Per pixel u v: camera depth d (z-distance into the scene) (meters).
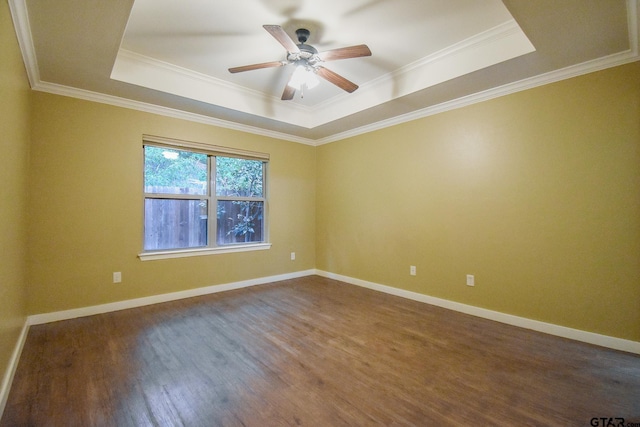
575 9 1.81
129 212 3.27
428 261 3.53
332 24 2.31
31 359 2.13
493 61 2.45
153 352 2.26
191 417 1.55
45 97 2.80
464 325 2.83
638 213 2.25
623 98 2.30
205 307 3.32
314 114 4.26
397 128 3.86
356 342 2.45
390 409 1.62
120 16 1.89
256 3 2.07
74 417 1.54
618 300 2.32
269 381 1.89
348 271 4.52
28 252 2.69
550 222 2.64
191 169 3.84
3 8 1.50
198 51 2.73
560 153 2.58
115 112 3.18
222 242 4.11
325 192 4.91
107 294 3.14
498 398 1.72
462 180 3.22
